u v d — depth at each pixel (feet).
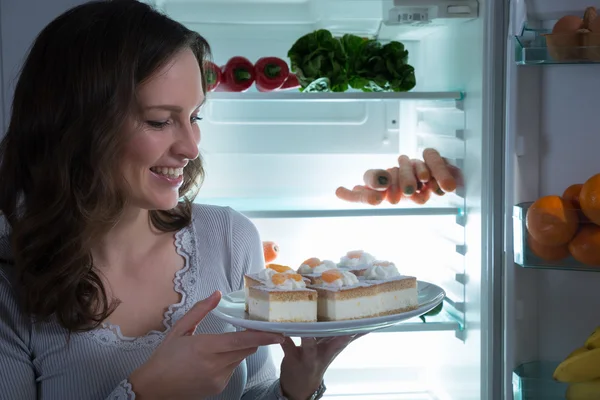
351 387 7.37
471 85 5.85
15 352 3.69
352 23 6.77
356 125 7.29
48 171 3.47
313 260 4.33
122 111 3.28
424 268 7.45
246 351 3.24
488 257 5.54
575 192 4.61
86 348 3.66
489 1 5.41
